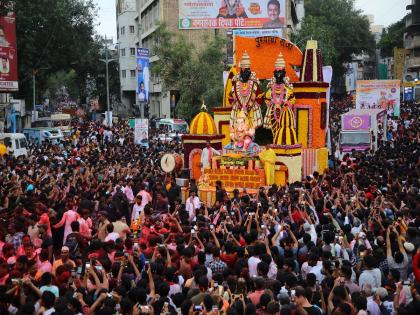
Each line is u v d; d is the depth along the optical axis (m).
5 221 14.61
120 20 92.62
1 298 9.29
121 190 19.80
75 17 59.88
